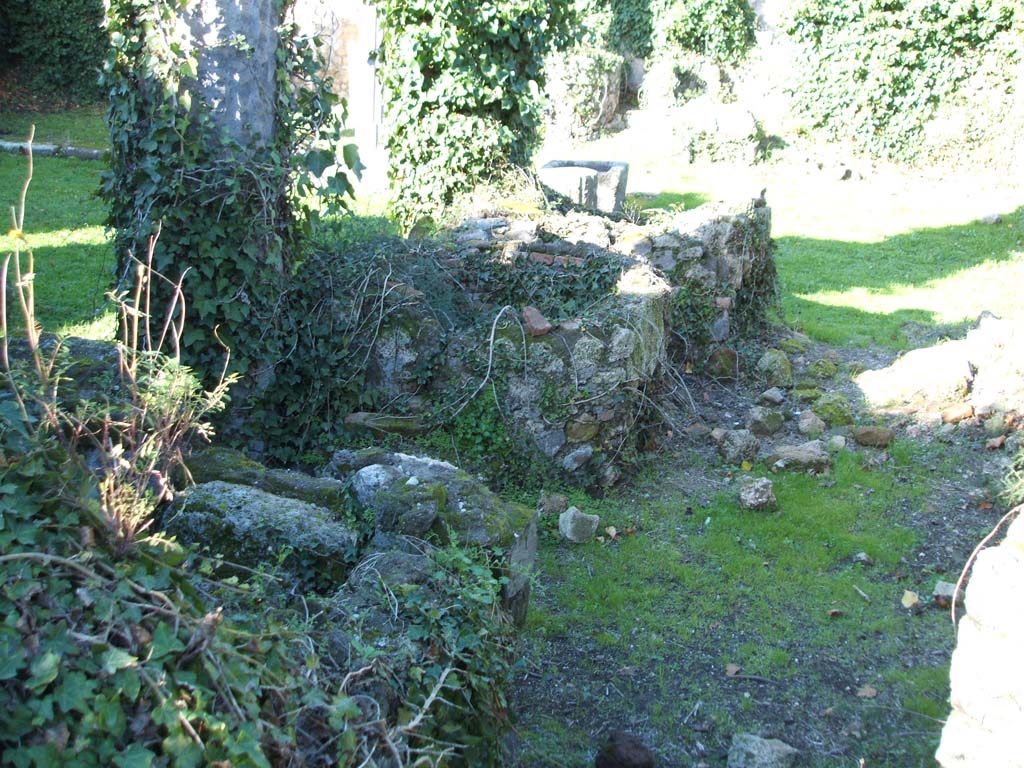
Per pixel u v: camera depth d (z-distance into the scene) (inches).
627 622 200.7
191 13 223.9
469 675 139.1
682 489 257.9
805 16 647.1
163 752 96.3
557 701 177.3
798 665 188.9
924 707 174.4
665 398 294.7
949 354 308.5
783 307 405.7
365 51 551.2
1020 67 600.7
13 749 89.2
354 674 121.5
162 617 107.3
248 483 180.1
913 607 206.4
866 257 480.4
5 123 702.5
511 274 285.4
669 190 588.1
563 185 390.0
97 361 178.1
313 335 259.8
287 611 135.6
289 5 242.5
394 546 163.0
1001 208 554.9
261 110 235.9
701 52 748.6
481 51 355.3
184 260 232.8
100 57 772.0
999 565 117.3
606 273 282.5
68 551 109.2
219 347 240.8
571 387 248.5
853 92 640.4
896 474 264.5
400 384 259.6
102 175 242.2
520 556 181.9
